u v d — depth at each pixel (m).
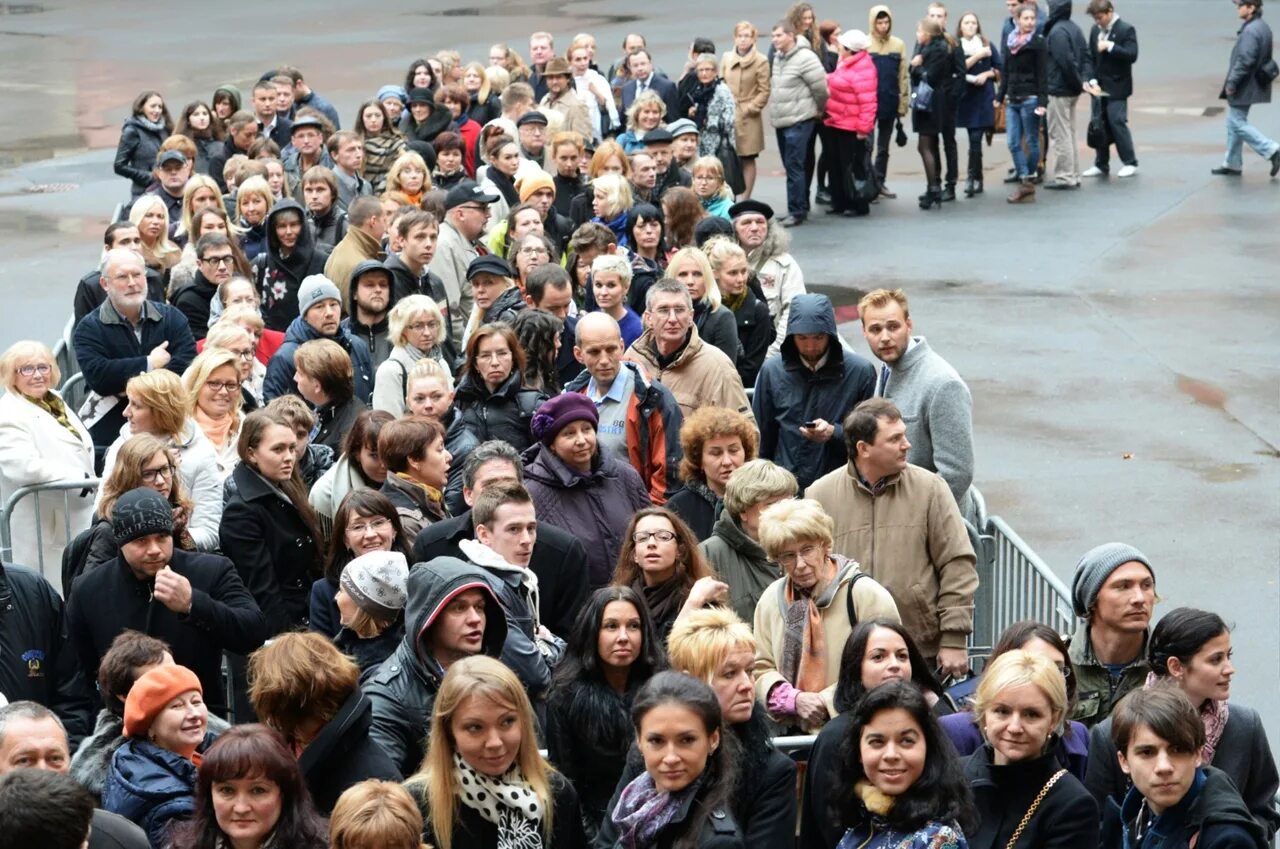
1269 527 15.04
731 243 14.71
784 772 7.48
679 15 46.47
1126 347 20.22
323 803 7.39
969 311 21.69
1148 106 34.19
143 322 14.58
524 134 21.41
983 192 28.12
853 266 23.88
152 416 11.41
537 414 10.66
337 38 45.28
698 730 6.94
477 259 14.15
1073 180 28.09
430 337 13.12
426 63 24.80
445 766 7.11
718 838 6.88
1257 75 28.12
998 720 7.40
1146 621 8.90
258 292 16.61
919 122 26.94
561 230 17.95
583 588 9.81
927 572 10.31
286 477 10.63
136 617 9.62
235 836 6.81
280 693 7.34
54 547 12.79
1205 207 26.72
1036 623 8.45
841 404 12.02
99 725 8.12
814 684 8.98
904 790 7.09
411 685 8.02
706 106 25.56
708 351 12.50
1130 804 7.60
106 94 38.28
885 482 10.31
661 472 11.70
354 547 9.60
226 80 39.38
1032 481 16.19
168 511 9.60
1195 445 17.08
